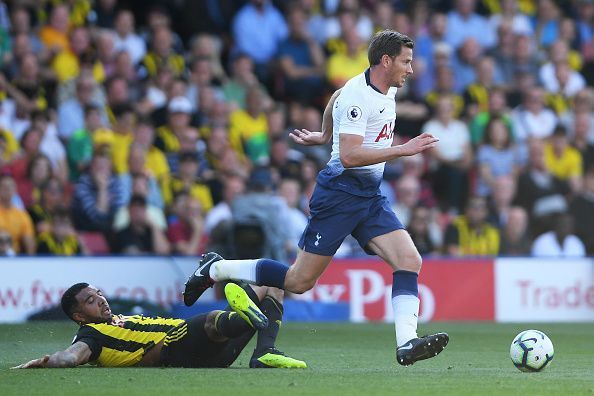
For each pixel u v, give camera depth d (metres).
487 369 28.98
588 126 66.50
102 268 50.41
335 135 27.03
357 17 68.19
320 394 22.06
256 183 50.72
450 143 63.25
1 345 37.03
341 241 27.00
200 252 54.34
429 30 70.31
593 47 74.62
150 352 27.83
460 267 55.41
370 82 26.42
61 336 40.66
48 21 62.38
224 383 23.95
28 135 54.50
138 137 57.22
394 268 26.89
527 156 65.12
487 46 70.75
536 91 66.88
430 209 58.34
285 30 68.75
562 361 32.34
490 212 60.56
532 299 55.97
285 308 53.06
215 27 70.00
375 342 40.34
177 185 56.38
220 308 51.34
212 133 58.66
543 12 73.69
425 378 25.66
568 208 62.28
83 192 54.25
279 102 66.50
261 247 50.09
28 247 51.56
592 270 56.56
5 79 58.38
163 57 62.50
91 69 59.22
